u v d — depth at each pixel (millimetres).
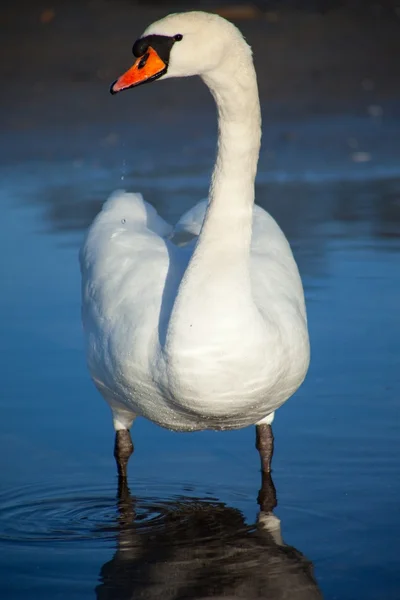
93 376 10188
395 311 13781
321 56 29016
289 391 9719
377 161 21156
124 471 10438
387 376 12070
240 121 8875
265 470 10258
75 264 15570
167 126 23406
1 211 18047
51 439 11125
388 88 26203
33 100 25234
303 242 16391
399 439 10711
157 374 9086
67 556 8820
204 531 9211
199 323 8789
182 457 10820
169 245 10367
